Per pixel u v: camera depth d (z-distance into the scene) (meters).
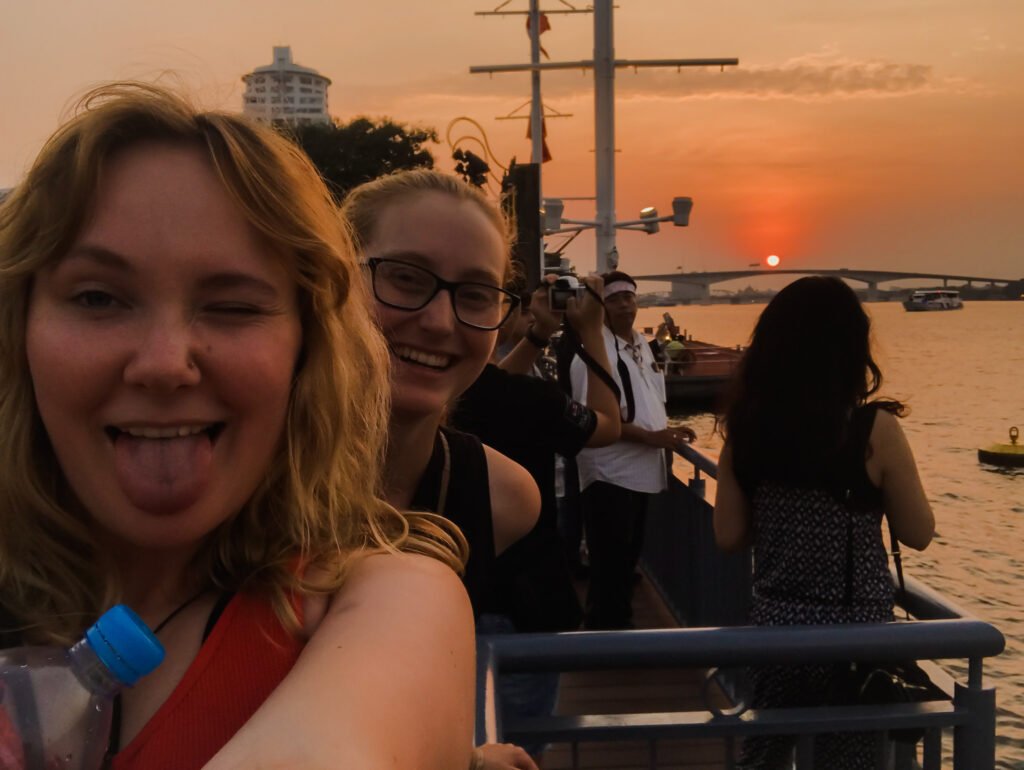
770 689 2.06
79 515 0.77
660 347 29.89
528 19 22.06
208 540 0.75
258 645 0.70
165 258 0.65
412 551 0.84
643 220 17.91
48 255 0.65
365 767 0.48
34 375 0.68
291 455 0.76
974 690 1.71
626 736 1.74
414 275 1.43
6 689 0.61
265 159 0.70
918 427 26.91
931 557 11.39
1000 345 76.88
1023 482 17.55
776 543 2.33
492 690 1.42
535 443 2.23
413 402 1.42
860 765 1.90
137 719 0.68
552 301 3.18
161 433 0.67
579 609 1.85
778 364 2.28
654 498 5.23
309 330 0.77
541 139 19.77
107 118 0.66
